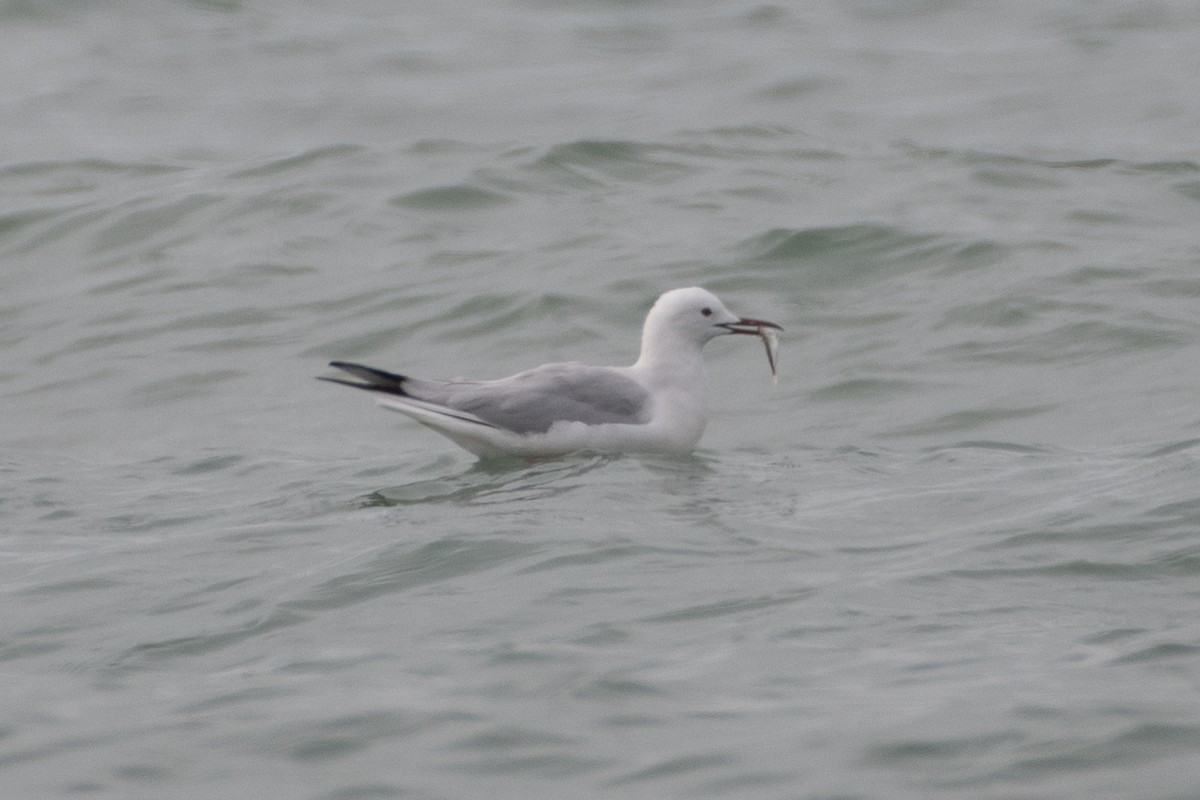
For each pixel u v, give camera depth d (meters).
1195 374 15.85
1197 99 26.86
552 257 19.77
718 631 9.50
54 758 8.20
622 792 7.59
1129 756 7.67
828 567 10.63
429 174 22.81
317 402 16.56
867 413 15.59
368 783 7.76
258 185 22.64
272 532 12.09
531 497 12.63
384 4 35.09
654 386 14.20
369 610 10.16
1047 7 33.25
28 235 21.42
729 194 21.92
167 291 19.48
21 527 12.61
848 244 19.80
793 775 7.66
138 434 15.85
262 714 8.58
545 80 29.27
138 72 30.05
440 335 17.91
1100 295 18.00
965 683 8.59
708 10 33.97
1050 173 22.75
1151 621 9.41
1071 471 12.97
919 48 30.78
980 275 18.77
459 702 8.59
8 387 17.30
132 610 10.49
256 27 33.06
